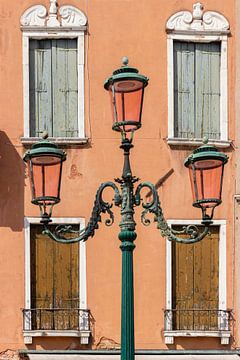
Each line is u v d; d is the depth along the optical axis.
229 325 26.53
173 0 27.36
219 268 26.78
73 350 26.19
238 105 27.25
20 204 26.59
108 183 18.53
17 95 26.95
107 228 26.67
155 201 18.41
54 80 27.16
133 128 17.95
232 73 27.36
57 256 26.50
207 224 18.64
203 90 27.44
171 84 27.14
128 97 17.77
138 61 27.20
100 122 26.98
